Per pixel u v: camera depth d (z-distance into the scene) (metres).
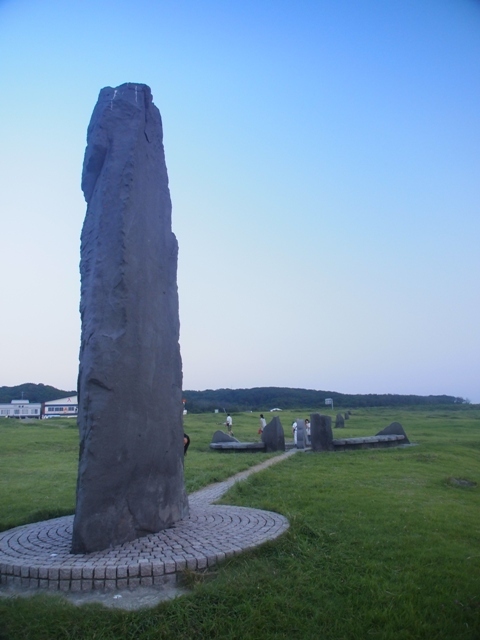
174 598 4.57
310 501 8.18
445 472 11.94
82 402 5.96
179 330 7.57
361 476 10.95
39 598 4.62
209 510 7.71
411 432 25.59
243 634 4.18
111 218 6.53
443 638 4.13
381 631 4.21
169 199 7.81
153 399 6.62
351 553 5.71
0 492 9.79
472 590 4.86
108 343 6.04
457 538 6.39
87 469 5.65
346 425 32.19
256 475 10.97
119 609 4.40
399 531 6.52
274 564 5.36
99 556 5.34
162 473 6.61
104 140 6.98
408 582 4.98
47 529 6.77
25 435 20.94
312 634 4.21
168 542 5.81
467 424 31.77
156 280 7.07
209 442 20.08
